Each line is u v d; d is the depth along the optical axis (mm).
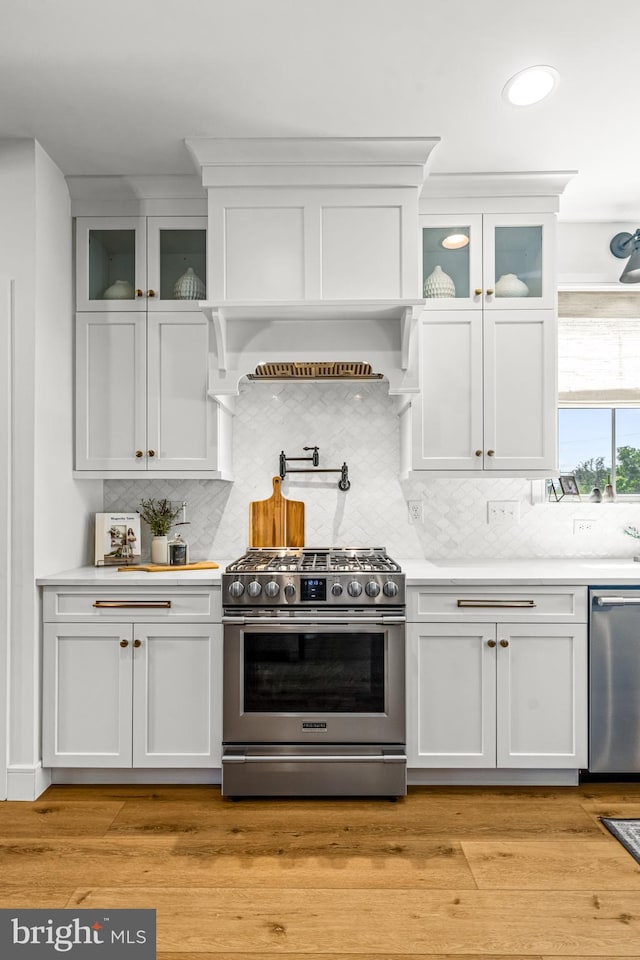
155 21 1963
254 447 3410
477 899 1971
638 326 3469
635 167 2846
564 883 2053
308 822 2436
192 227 3000
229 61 2150
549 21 1969
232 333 2926
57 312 2848
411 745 2703
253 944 1775
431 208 2992
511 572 2828
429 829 2385
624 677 2705
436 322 3006
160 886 2029
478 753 2701
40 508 2688
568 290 3434
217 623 2699
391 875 2094
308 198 2781
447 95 2340
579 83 2268
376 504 3414
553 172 2879
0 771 2611
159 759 2684
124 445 3016
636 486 3551
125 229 3006
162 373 3014
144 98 2350
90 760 2682
